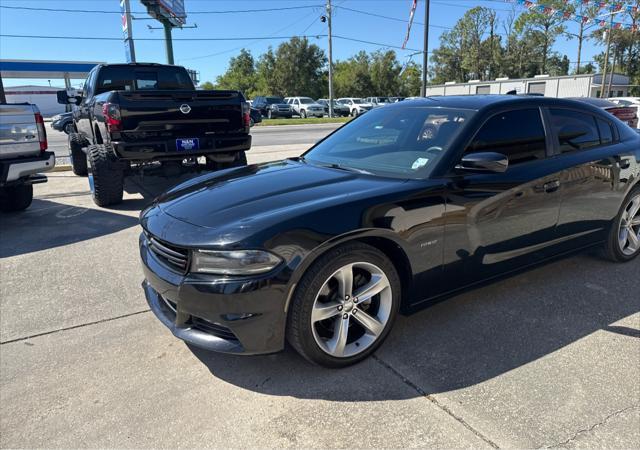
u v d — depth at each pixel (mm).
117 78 8234
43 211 6750
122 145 5996
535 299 3672
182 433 2309
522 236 3438
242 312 2463
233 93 6742
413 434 2277
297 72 65375
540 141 3564
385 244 2838
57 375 2793
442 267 3045
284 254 2465
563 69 79062
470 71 76000
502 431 2291
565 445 2199
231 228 2531
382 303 2900
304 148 13664
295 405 2496
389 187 2895
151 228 2863
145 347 3086
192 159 6770
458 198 3021
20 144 5766
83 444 2248
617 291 3803
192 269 2561
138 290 3992
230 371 2803
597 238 4086
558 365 2824
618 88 47719
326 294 2682
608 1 21578
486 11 72250
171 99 6250
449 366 2820
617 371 2762
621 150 4070
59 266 4566
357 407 2473
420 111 3699
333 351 2715
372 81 73500
